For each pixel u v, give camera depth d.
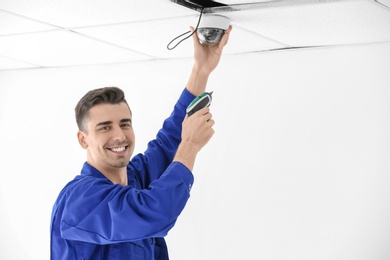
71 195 1.93
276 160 3.17
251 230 3.23
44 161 4.07
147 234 1.79
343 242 2.96
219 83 3.37
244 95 3.28
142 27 2.79
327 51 3.04
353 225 2.94
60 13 2.65
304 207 3.08
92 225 1.85
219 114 3.36
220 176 3.34
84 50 3.39
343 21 2.51
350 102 2.96
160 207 1.76
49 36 3.10
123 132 2.03
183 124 1.93
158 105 3.58
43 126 4.07
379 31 2.66
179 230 3.47
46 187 4.05
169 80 3.55
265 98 3.21
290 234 3.12
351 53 2.97
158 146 2.33
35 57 3.68
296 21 2.54
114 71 3.78
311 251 3.05
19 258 4.14
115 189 1.86
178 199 1.80
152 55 3.45
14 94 4.21
